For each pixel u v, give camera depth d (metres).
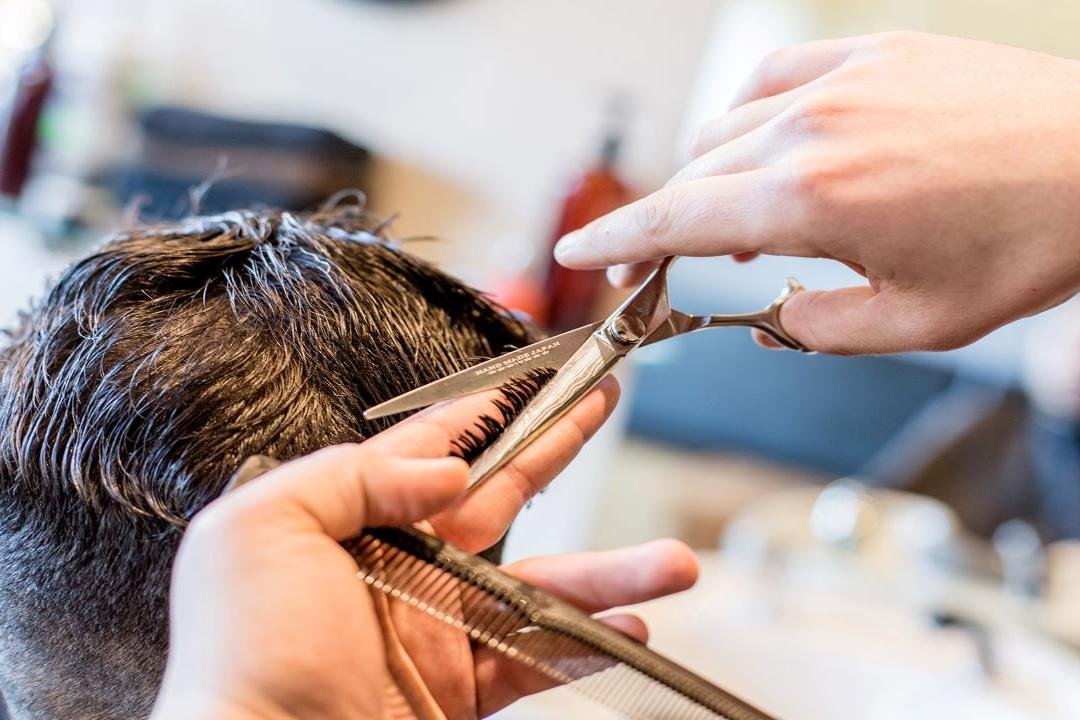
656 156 1.44
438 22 1.43
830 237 0.55
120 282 0.53
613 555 0.51
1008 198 0.54
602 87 1.43
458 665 0.51
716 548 2.46
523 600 0.45
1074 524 2.04
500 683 0.52
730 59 2.38
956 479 2.17
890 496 1.75
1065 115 0.55
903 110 0.56
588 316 1.34
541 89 1.44
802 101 0.57
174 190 1.33
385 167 1.46
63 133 1.46
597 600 0.51
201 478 0.49
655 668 0.45
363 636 0.44
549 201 1.43
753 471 2.75
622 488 2.50
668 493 2.60
